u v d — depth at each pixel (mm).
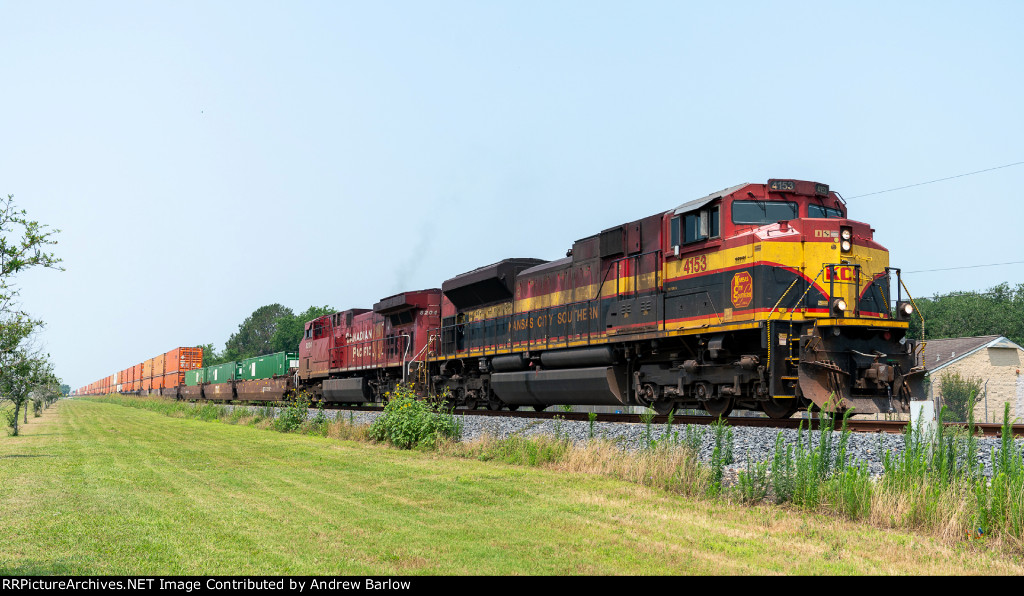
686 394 18891
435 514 10523
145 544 8672
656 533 9227
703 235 18031
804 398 16078
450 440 18672
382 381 35219
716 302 17500
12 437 27328
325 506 11172
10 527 9531
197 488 12984
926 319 71938
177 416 43375
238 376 57562
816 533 9141
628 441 15578
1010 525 8555
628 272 20469
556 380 23094
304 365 45594
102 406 71625
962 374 40688
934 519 9133
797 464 11141
